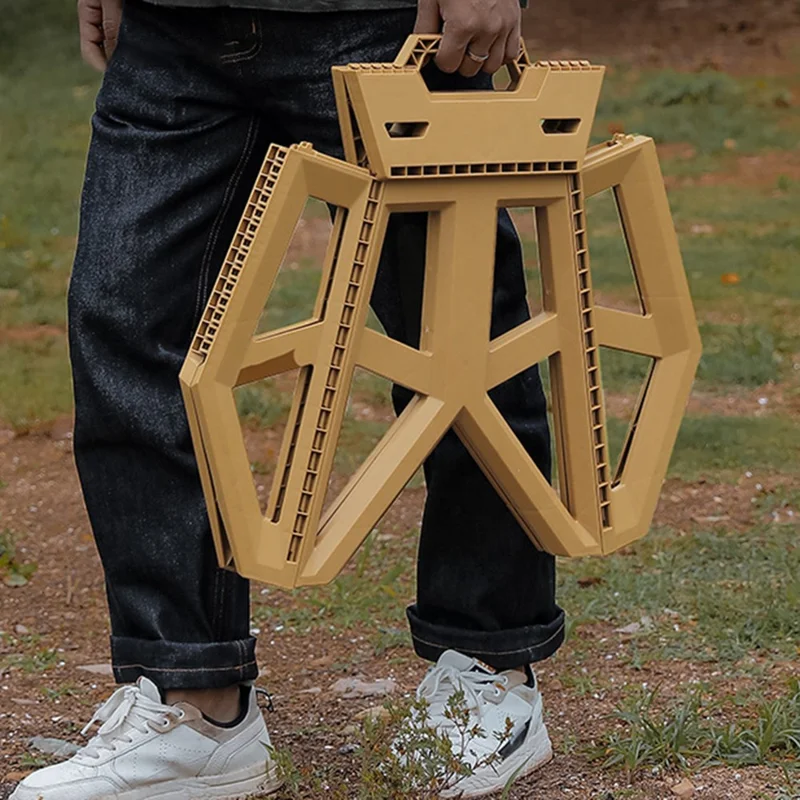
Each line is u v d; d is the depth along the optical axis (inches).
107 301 220.7
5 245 831.7
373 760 226.5
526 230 887.7
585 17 1690.5
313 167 193.9
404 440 205.8
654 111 1262.3
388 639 325.1
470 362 207.5
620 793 231.9
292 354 196.9
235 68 216.4
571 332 215.3
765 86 1359.5
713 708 266.5
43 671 315.0
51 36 1486.2
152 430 219.1
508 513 230.5
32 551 401.1
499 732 231.1
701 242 839.1
